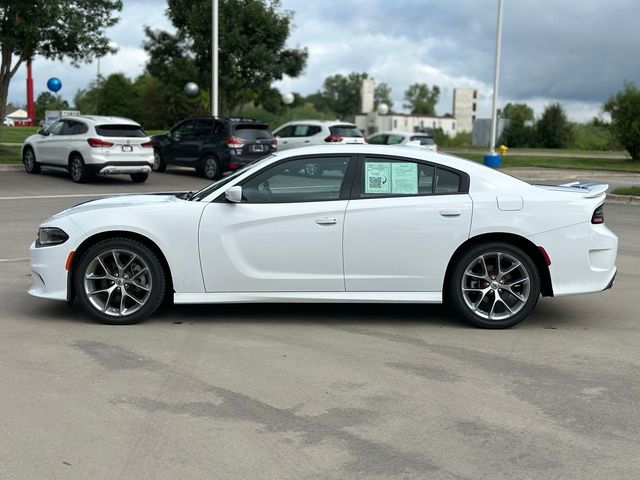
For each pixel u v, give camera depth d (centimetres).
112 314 662
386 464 392
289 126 2706
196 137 2256
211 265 654
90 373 532
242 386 508
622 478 378
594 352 596
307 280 655
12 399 479
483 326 661
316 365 555
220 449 408
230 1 2966
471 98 11600
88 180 1991
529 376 535
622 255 1067
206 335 634
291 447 412
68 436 424
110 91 7069
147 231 650
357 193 659
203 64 3081
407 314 715
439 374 538
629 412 468
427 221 648
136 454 401
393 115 10588
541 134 6322
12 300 754
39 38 2327
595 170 3052
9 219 1338
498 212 650
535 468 389
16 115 9488
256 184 664
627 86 3753
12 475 376
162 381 517
